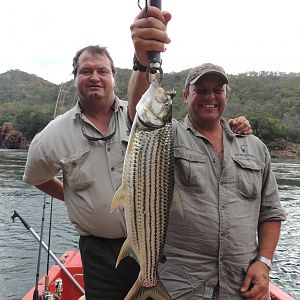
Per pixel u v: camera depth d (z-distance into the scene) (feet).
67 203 5.16
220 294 4.37
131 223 3.58
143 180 3.55
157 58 3.36
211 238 4.36
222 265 4.38
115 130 5.11
